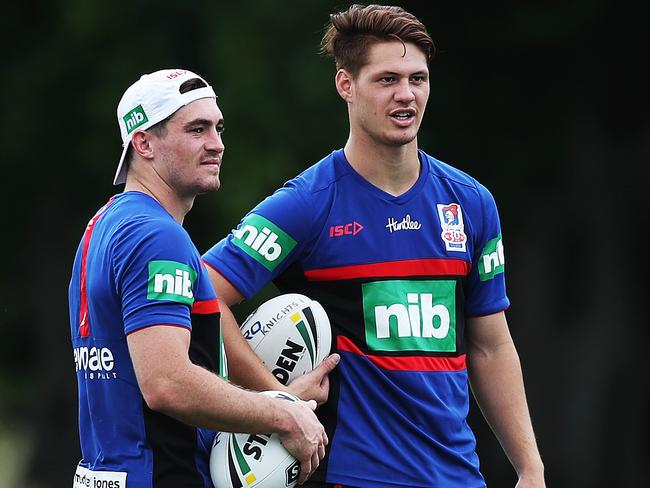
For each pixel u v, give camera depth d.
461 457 18.33
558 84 63.50
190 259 16.08
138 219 16.08
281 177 57.34
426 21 61.97
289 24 59.38
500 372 19.52
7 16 61.81
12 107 60.84
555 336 61.75
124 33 59.69
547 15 60.97
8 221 64.19
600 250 61.78
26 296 66.00
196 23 59.97
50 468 62.06
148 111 16.59
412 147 18.56
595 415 60.28
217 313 16.66
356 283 18.22
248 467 16.59
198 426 15.84
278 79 59.09
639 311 62.31
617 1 60.47
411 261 18.38
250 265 18.22
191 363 15.72
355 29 18.23
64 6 59.69
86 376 16.50
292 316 17.92
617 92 62.56
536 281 62.16
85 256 16.70
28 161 62.03
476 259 19.06
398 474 17.86
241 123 57.88
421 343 18.19
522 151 63.44
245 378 17.75
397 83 18.05
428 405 18.11
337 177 18.50
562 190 63.09
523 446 19.41
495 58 63.03
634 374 61.12
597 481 60.09
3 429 72.56
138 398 16.03
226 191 56.44
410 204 18.50
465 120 63.44
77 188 63.00
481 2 61.28
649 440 60.94
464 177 19.11
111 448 16.17
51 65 60.38
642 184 62.09
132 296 15.76
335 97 59.09
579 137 62.66
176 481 16.12
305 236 18.31
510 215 63.56
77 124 61.03
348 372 18.06
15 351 69.38
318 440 16.70
